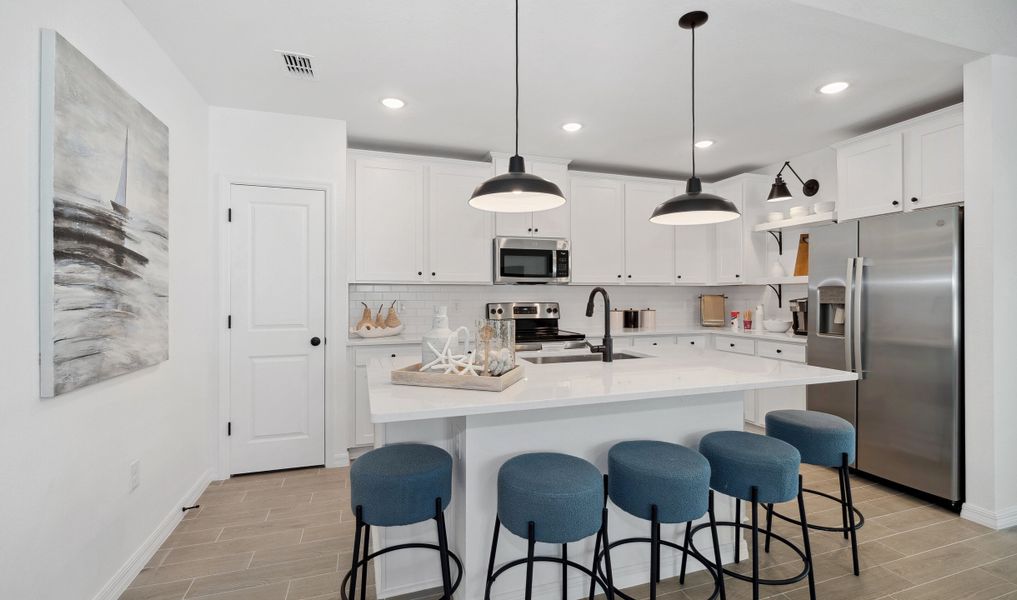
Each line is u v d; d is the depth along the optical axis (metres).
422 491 1.53
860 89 2.90
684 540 2.02
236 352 3.14
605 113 3.26
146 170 2.08
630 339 4.40
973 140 2.44
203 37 2.28
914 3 2.11
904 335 2.79
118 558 1.91
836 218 3.51
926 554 2.18
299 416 3.29
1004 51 2.34
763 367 2.22
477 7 2.08
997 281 2.39
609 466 1.73
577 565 1.72
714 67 2.62
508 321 1.86
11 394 1.33
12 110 1.34
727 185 4.57
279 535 2.38
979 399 2.44
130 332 1.93
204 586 1.96
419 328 4.19
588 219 4.38
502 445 1.80
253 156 3.17
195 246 2.80
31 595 1.41
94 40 1.76
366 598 1.88
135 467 2.04
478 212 4.02
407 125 3.47
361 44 2.37
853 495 2.84
